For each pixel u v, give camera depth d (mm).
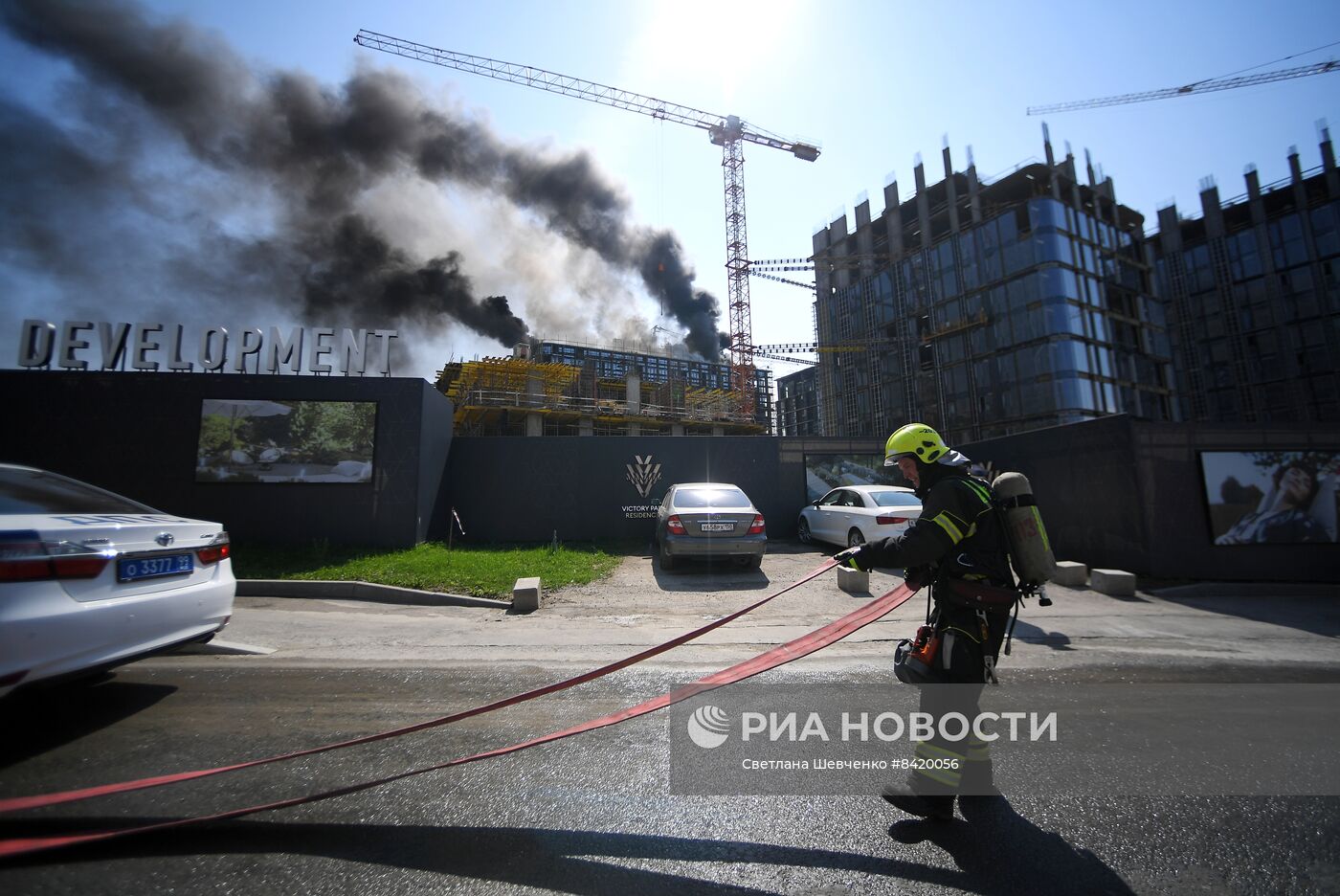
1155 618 6988
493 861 2186
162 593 3670
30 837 2312
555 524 13672
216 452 10656
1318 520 9320
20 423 10352
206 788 2736
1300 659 5297
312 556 9664
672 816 2520
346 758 3074
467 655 5234
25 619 2902
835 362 63656
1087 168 48438
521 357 53406
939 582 2553
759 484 14648
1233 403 54094
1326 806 2615
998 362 44500
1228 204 56156
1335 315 48875
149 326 12039
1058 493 10812
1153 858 2215
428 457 11625
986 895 1984
